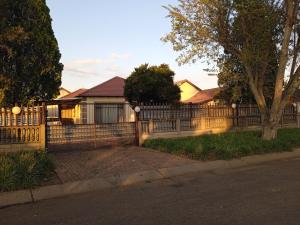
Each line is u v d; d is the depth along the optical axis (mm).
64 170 9531
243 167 10320
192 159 11273
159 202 6605
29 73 13328
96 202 6820
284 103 14164
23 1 13047
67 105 27203
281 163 10914
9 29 11531
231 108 17719
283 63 13688
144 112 14820
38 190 7688
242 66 15375
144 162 10695
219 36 13820
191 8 13562
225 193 7105
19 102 13367
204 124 16562
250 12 12766
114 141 14070
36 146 11414
